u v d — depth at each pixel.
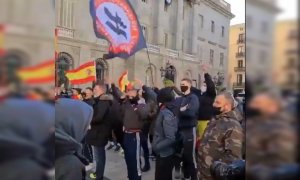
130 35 5.57
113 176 5.33
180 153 4.00
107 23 5.36
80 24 21.17
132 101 4.80
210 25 36.25
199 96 4.96
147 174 5.43
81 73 8.60
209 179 2.52
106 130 4.70
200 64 33.16
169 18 30.02
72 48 20.77
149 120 4.81
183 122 4.10
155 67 27.50
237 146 2.38
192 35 32.81
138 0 27.25
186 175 4.45
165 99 3.87
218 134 2.50
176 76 29.84
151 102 4.95
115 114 4.76
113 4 5.39
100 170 4.75
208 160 2.56
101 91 4.70
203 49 35.06
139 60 25.48
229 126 2.48
